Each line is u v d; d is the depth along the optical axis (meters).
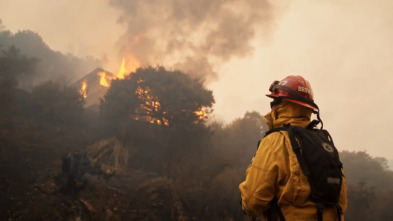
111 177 23.38
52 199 17.03
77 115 35.53
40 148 25.08
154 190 20.83
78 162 19.58
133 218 17.52
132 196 19.92
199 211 19.48
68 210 16.28
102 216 16.55
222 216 19.28
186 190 21.50
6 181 17.95
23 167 20.80
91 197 18.31
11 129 26.39
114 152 26.75
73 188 18.06
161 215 18.77
